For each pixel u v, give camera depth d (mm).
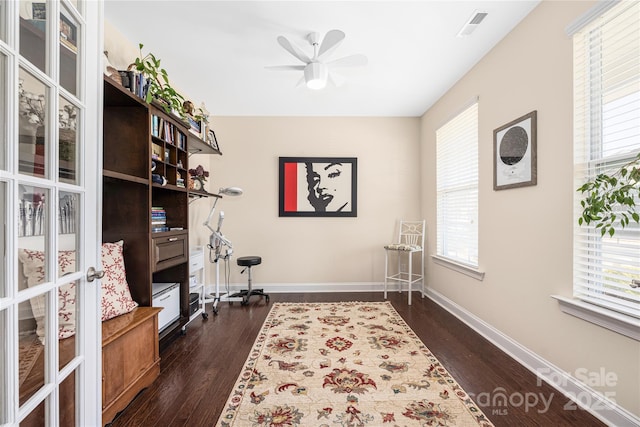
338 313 3092
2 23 802
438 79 2955
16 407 822
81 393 1141
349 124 4027
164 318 2281
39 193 937
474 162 2752
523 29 2041
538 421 1458
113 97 1760
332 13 1994
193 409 1553
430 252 3715
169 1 1887
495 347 2285
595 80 1594
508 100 2205
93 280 1203
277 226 4000
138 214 1939
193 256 2912
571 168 1677
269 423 1443
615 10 1447
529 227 2002
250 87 3156
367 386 1753
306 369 1950
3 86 805
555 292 1784
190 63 2676
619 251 1469
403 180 4027
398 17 2027
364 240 4027
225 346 2303
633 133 1415
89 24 1199
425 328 2672
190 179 3020
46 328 958
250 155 3996
